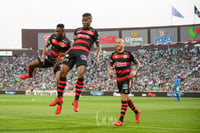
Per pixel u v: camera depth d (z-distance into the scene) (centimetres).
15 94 6775
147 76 6669
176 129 1190
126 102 1316
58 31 1348
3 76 7638
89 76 7075
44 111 2161
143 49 7981
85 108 2538
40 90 6856
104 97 5188
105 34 8612
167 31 8206
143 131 1130
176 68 6750
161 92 5519
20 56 8400
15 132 1093
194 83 5956
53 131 1119
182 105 2898
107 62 7569
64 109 2402
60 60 1177
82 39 1146
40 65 1402
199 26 7900
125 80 1328
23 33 8825
